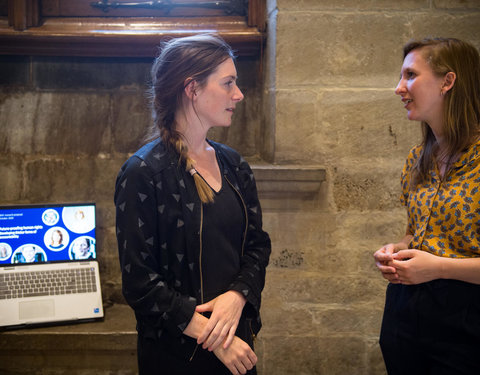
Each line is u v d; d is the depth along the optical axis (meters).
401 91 1.38
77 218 2.20
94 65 2.33
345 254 2.23
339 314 2.25
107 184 2.37
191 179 1.28
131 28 2.31
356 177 2.20
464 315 1.25
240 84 2.42
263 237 1.44
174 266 1.26
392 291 1.42
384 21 2.15
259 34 2.29
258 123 2.43
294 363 2.27
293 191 2.16
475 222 1.24
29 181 2.35
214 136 2.42
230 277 1.31
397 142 2.20
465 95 1.30
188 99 1.30
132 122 2.36
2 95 2.31
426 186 1.38
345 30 2.15
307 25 2.14
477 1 2.16
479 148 1.27
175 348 1.26
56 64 2.31
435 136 1.38
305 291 2.24
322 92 2.17
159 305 1.20
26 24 2.25
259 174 2.08
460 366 1.26
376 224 2.22
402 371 1.39
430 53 1.33
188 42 1.29
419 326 1.31
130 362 2.02
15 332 1.96
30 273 2.10
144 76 2.35
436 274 1.26
